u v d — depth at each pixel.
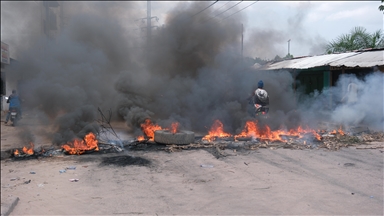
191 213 4.34
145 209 4.54
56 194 5.27
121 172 6.32
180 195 5.01
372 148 7.35
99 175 6.18
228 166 6.45
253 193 4.91
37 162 7.42
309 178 5.46
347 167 5.96
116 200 4.91
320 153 7.12
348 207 4.20
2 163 7.48
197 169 6.35
